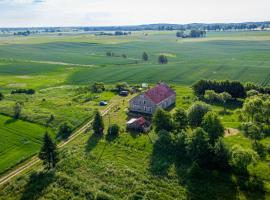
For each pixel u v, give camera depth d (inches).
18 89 5565.9
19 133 3491.6
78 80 6624.0
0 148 3132.4
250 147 2886.3
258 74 6624.0
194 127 3221.0
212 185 2326.5
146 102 4033.0
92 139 3262.8
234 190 2263.8
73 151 2977.4
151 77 6633.9
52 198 2247.8
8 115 4067.4
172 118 3257.9
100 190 2319.1
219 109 4146.2
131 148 2999.5
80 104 4598.9
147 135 3267.7
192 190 2282.2
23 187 2436.0
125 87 5305.1
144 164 2669.8
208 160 2539.4
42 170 2632.9
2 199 2330.2
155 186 2345.0
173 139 2896.2
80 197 2235.5
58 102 4675.2
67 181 2422.5
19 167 2800.2
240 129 3344.0
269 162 2600.9
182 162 2647.6
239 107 4237.2
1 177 2647.6
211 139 2736.2
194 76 6643.7
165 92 4384.8
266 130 3280.0
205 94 4598.9
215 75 6683.1
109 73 7170.3
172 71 7130.9
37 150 3100.4
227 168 2501.2
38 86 6136.8
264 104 3398.1
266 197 2176.4
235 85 4611.2
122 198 2220.7
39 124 3759.8
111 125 3371.1
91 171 2588.6
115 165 2664.9
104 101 4697.3
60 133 3499.0
